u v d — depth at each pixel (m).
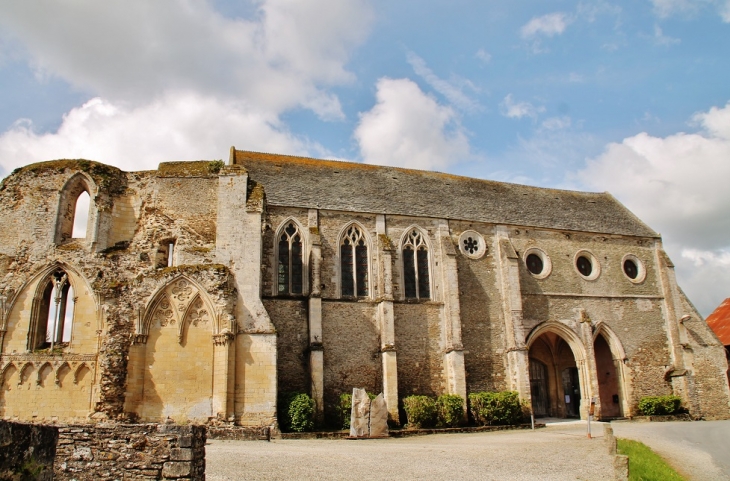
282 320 27.84
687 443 21.95
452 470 14.37
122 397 20.08
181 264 22.27
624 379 34.16
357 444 19.91
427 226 32.41
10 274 21.27
